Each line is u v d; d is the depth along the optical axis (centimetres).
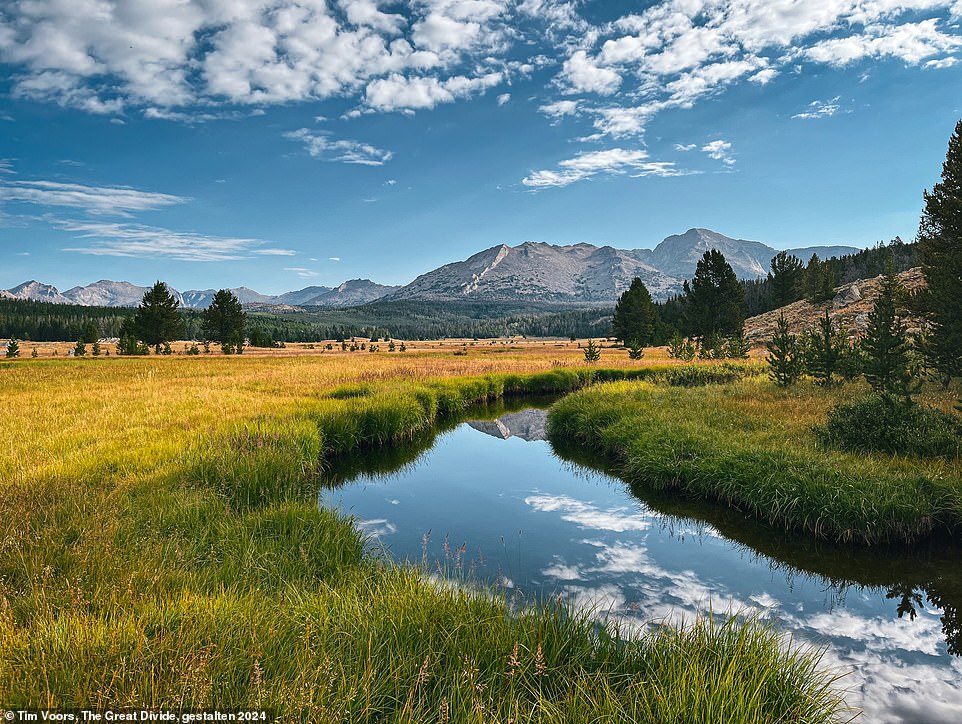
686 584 798
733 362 3866
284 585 645
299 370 4125
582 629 536
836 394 2012
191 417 1711
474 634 485
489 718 378
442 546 945
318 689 369
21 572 571
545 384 3603
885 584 802
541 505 1209
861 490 1009
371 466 1609
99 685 333
